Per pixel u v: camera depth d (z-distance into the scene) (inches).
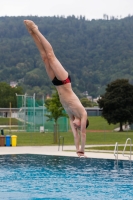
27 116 2908.5
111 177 946.1
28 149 1621.6
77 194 766.5
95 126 4407.0
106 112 3946.9
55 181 901.8
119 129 4094.5
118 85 3964.1
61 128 3053.6
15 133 2746.1
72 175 978.1
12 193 780.6
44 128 2952.8
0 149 1615.4
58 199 725.9
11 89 6939.0
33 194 770.8
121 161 1224.8
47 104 2050.9
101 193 773.9
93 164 1168.8
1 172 1029.8
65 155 1385.3
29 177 956.0
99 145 1830.7
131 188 818.8
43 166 1133.7
